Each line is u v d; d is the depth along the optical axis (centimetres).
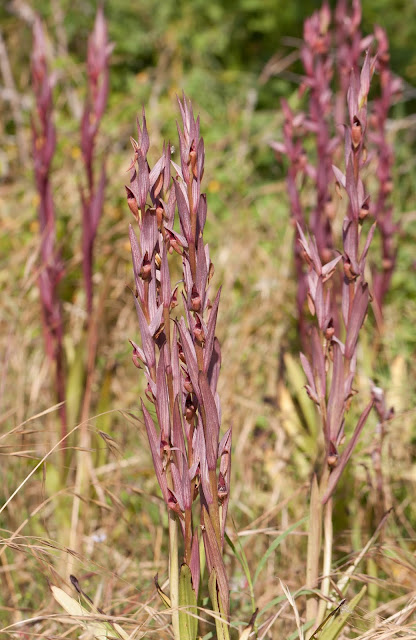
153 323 124
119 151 459
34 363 291
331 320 145
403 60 663
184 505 128
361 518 229
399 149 453
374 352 276
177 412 125
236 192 419
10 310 307
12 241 385
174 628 133
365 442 239
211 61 647
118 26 605
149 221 122
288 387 296
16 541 212
